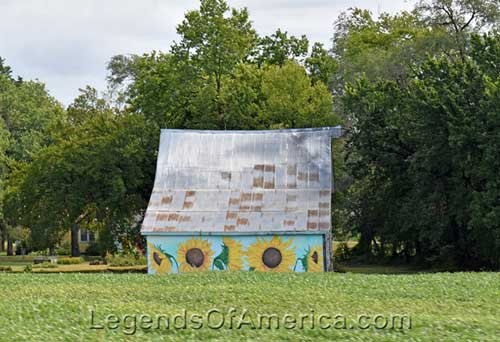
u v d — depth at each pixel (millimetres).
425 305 27844
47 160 61312
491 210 51812
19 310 26766
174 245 51344
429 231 56812
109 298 29578
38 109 103375
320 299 28781
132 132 63844
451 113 54125
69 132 64438
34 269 65812
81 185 61781
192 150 56094
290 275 36781
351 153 66750
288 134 56469
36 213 62281
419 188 57562
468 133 52781
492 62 57500
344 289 31375
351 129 66000
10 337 22875
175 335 23328
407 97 59406
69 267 68062
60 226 62688
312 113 67125
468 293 30156
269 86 68000
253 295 29594
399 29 94750
